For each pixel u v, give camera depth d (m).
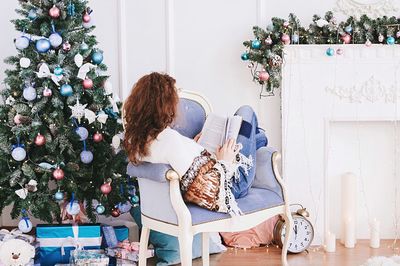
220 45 4.11
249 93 4.13
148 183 3.02
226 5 4.09
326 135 4.04
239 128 3.19
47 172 3.38
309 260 3.71
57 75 3.31
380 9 4.05
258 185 3.41
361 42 3.95
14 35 4.12
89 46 3.54
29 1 3.45
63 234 3.45
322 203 4.07
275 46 3.86
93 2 4.12
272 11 4.08
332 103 4.02
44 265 3.45
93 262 3.24
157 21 4.12
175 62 4.14
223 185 2.93
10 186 3.43
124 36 4.12
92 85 3.43
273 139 4.14
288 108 4.03
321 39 3.96
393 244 4.07
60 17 3.42
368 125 4.18
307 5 4.07
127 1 4.11
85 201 3.76
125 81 4.15
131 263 3.45
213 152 3.16
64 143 3.38
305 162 4.05
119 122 3.55
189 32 4.12
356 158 4.20
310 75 4.00
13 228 4.20
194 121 3.46
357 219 4.23
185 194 2.94
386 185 4.21
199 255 3.70
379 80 3.99
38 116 3.37
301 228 3.87
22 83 3.39
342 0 4.05
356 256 3.80
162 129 2.88
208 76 4.13
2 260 3.24
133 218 3.99
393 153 4.20
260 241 4.02
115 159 3.47
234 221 2.99
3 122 3.43
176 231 2.88
